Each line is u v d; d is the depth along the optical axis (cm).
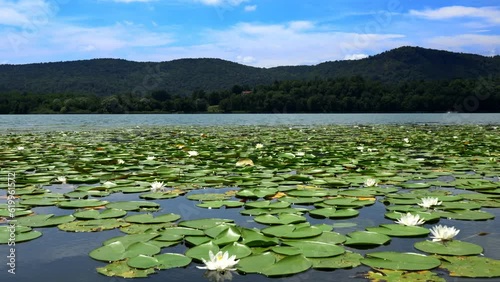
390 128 2389
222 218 461
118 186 637
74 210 500
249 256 336
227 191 611
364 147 1228
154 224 432
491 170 780
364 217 465
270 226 422
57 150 1173
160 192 596
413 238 387
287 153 1000
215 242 365
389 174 728
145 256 338
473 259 326
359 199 545
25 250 361
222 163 900
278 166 832
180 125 2969
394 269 307
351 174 743
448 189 612
